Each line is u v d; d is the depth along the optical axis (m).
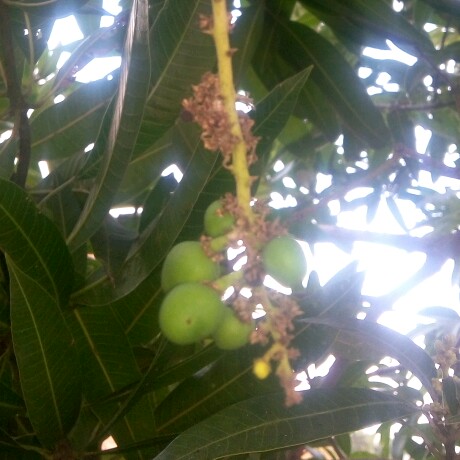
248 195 0.36
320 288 0.56
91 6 0.69
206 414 0.54
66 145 0.71
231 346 0.38
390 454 0.91
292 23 0.85
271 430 0.47
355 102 0.85
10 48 0.56
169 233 0.50
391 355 0.55
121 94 0.48
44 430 0.51
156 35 0.53
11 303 0.45
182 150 0.66
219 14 0.36
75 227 0.53
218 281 0.37
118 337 0.56
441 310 0.72
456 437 0.55
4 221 0.47
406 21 0.79
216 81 0.36
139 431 0.56
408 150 0.66
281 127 0.54
